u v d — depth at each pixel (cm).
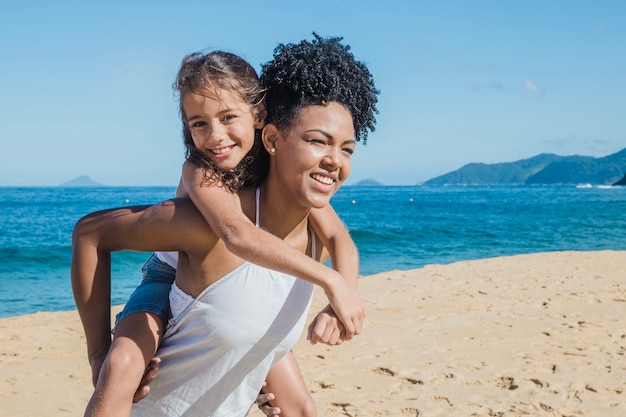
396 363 580
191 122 235
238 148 235
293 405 279
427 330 710
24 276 1552
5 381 559
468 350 624
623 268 1229
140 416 250
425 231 2717
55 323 820
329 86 227
